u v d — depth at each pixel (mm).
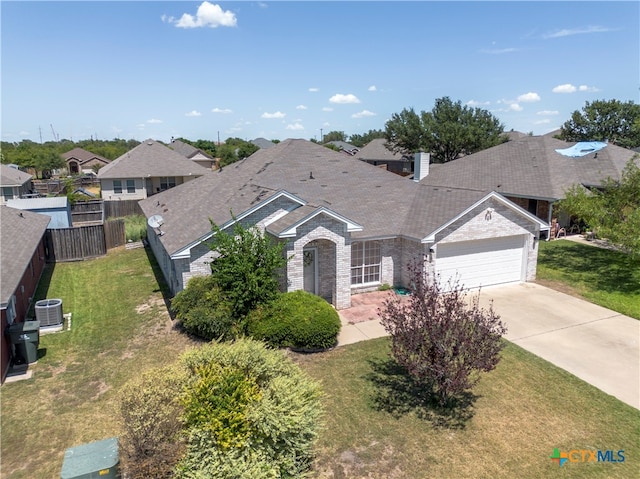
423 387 10930
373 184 21750
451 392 9586
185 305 13578
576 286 18594
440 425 9469
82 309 16469
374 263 18234
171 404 7527
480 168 32375
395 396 10594
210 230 15008
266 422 7262
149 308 16328
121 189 41375
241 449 7129
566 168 29422
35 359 12398
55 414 10016
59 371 11914
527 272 19188
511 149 32438
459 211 17141
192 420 7309
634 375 11469
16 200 27953
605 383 11086
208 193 22062
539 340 13555
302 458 7844
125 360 12453
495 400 10375
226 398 7523
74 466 6922
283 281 15211
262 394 7828
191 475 6793
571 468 8188
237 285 13422
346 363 12289
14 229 17297
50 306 14555
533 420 9602
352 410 10039
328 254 16875
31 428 9523
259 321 13141
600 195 21516
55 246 23766
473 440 8984
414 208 19562
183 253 14445
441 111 56562
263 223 15984
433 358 9453
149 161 42688
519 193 27406
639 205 19062
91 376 11641
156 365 12094
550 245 25719
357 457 8531
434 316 9609
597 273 20297
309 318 12930
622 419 9602
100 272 21594
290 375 8656
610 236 18750
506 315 15547
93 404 10406
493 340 9367
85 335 14141
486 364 8992
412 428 9383
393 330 11102
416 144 56438
